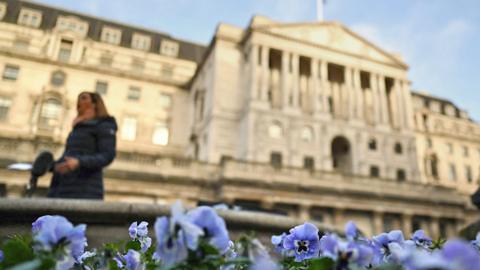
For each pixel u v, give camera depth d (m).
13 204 4.79
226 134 37.16
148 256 1.79
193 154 42.00
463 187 58.88
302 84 43.03
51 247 1.19
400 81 45.94
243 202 28.31
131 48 50.59
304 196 30.36
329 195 31.36
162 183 28.02
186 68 52.06
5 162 25.06
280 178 30.06
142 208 5.54
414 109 61.12
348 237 1.57
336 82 44.94
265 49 39.50
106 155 5.67
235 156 36.72
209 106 39.59
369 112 45.22
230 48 40.81
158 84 47.62
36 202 4.92
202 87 44.03
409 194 34.88
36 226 1.58
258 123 35.94
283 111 37.72
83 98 6.00
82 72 44.31
